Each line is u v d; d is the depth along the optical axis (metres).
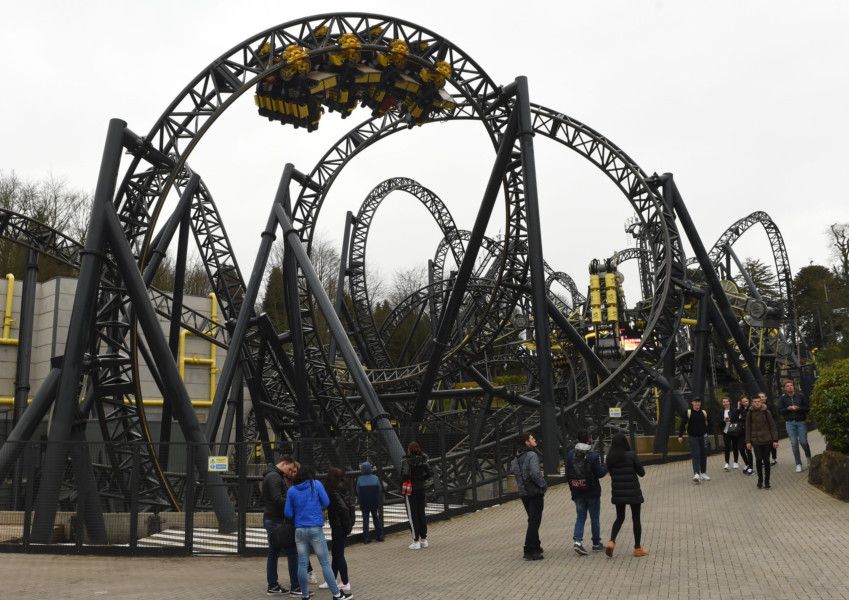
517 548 13.45
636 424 37.34
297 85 22.70
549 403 24.08
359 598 10.39
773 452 20.98
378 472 18.73
